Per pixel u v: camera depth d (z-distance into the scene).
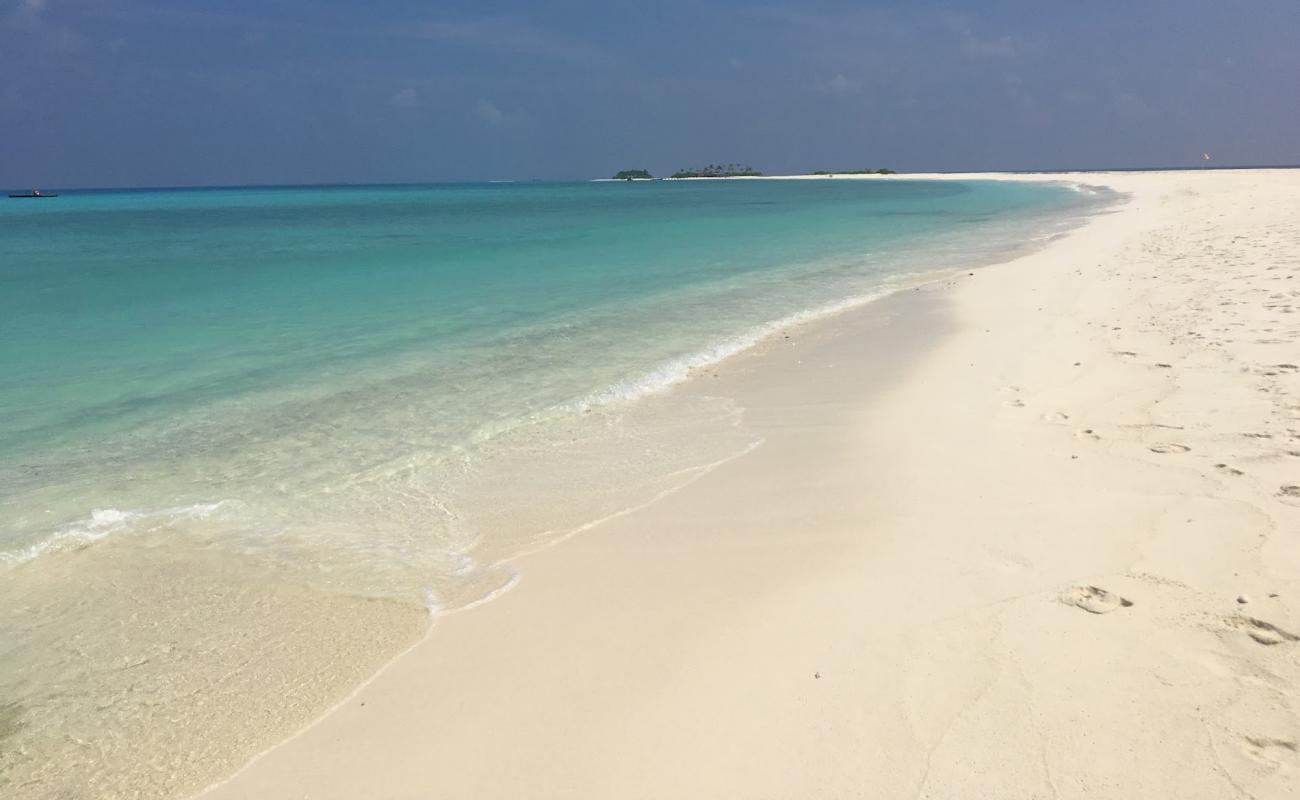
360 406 9.18
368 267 22.11
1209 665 3.70
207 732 3.83
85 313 15.00
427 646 4.48
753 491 6.41
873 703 3.67
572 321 13.98
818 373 10.05
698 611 4.65
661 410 8.88
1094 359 9.23
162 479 7.07
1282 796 2.95
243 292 17.56
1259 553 4.58
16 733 3.85
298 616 4.87
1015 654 3.92
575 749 3.54
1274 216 24.27
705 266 21.41
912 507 5.78
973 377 9.15
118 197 145.00
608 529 5.90
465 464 7.38
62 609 5.00
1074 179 93.19
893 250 24.30
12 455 7.67
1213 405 7.09
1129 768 3.14
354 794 3.37
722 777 3.30
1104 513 5.30
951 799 3.07
